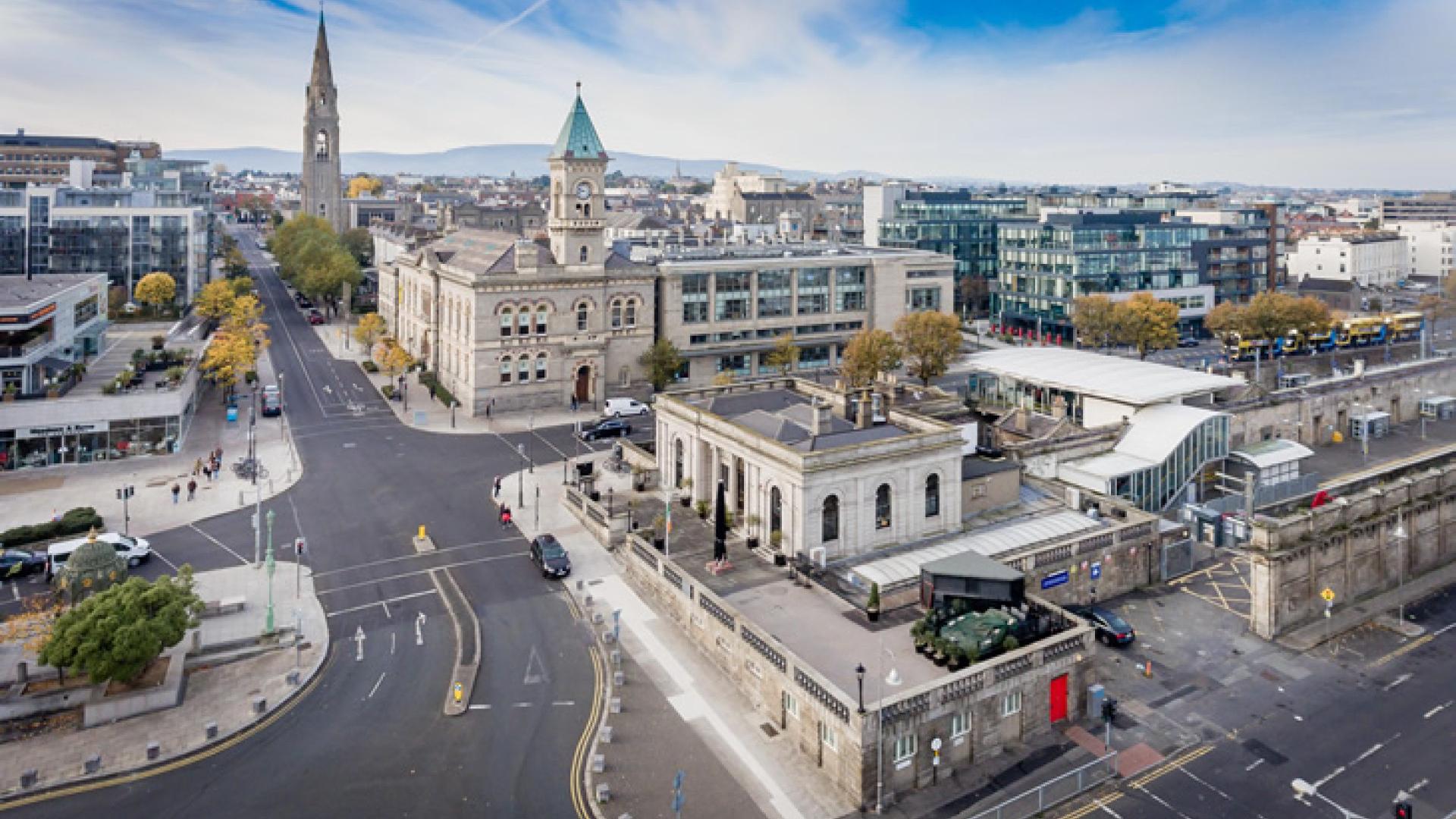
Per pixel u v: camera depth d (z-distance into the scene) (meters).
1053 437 84.56
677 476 80.62
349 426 109.81
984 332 189.00
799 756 45.84
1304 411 103.38
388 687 51.91
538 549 68.81
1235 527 74.31
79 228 162.50
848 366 123.69
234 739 46.81
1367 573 63.88
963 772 44.97
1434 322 183.62
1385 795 42.72
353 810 41.38
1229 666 54.91
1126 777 44.34
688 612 58.12
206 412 114.62
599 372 122.12
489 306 114.44
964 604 52.03
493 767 44.53
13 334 94.50
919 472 68.44
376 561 69.94
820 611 56.72
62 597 56.56
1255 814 41.56
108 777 43.56
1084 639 49.09
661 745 46.47
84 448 92.94
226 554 70.69
